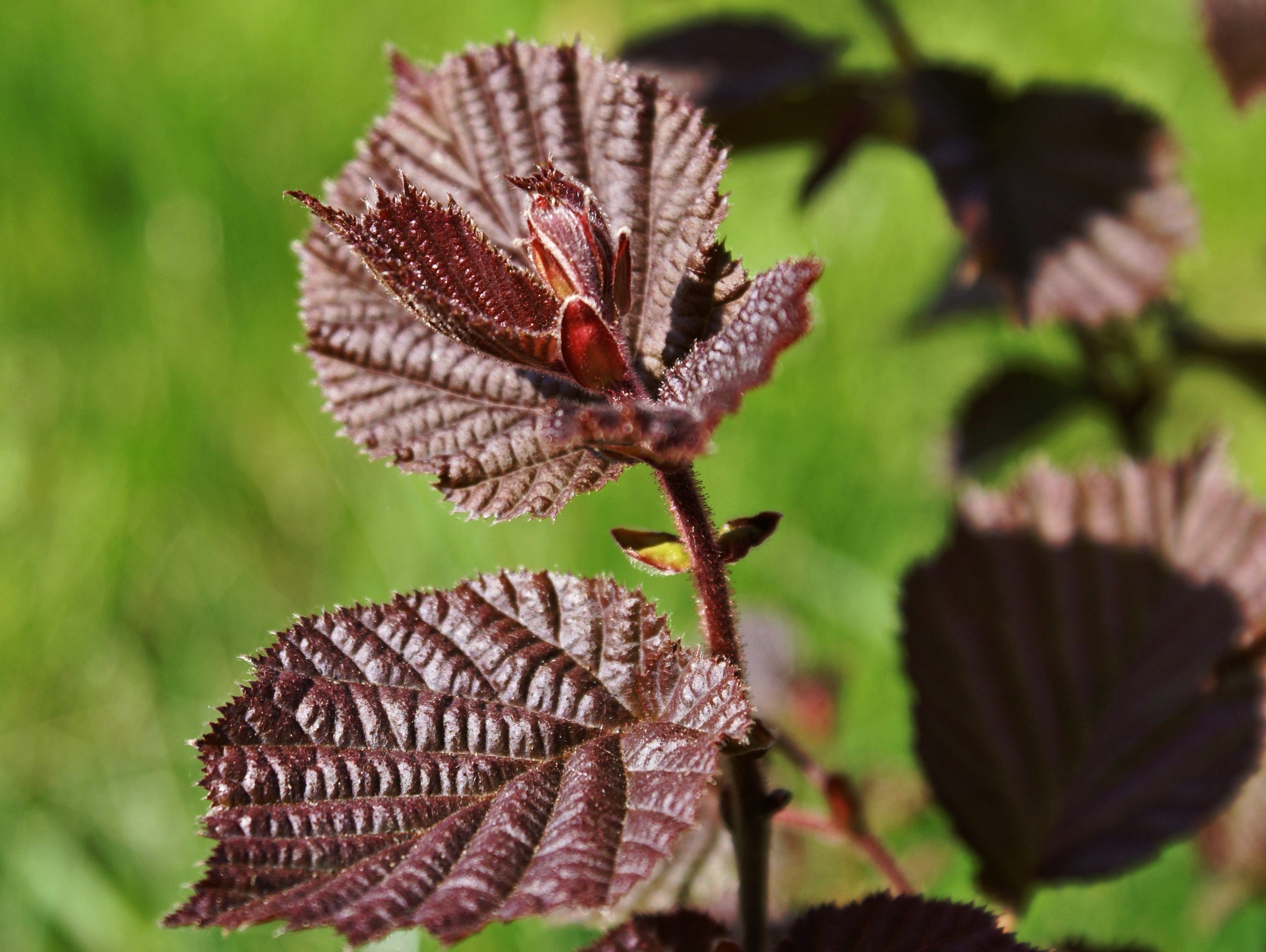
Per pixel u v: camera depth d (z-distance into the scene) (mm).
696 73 750
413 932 634
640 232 567
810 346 1193
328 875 534
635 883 528
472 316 531
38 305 1273
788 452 1126
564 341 535
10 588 1100
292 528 1146
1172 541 674
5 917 932
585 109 574
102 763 1016
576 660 556
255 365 1211
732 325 535
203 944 867
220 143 1309
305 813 541
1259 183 1330
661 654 554
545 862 534
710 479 1116
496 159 579
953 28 1459
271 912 526
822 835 628
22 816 979
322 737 547
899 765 900
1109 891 884
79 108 1330
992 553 676
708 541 548
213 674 1072
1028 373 884
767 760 623
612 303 546
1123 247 706
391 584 1044
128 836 972
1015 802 661
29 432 1191
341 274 575
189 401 1179
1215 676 663
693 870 627
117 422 1171
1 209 1305
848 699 994
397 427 566
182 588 1121
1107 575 672
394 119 583
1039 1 1471
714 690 548
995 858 660
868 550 1106
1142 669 666
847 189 1302
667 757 544
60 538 1120
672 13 1381
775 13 762
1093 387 874
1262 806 741
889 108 770
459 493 562
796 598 1079
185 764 1007
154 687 1062
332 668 553
